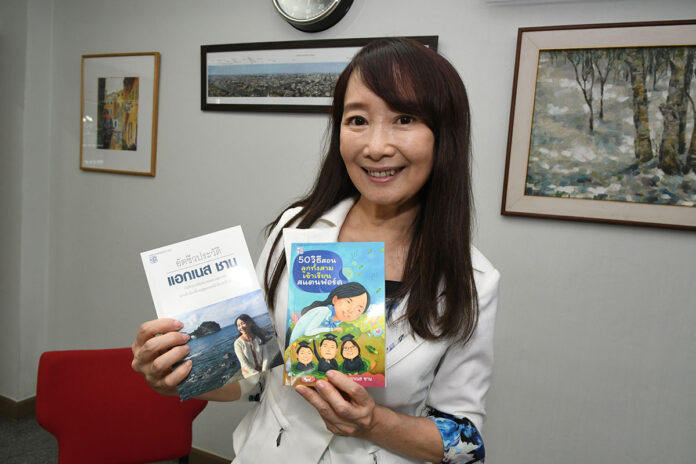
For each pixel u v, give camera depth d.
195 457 2.38
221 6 2.13
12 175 2.57
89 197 2.56
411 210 0.85
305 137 2.04
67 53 2.53
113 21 2.38
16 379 2.65
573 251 1.70
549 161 1.67
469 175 0.81
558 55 1.62
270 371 0.92
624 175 1.59
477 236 1.81
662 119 1.53
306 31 1.97
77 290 2.65
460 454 0.80
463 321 0.80
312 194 0.94
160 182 2.36
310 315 0.75
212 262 0.80
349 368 0.73
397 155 0.72
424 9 1.80
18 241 2.59
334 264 0.76
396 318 0.79
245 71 2.08
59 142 2.62
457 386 0.84
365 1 1.88
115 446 1.40
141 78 2.32
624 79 1.56
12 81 2.51
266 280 0.89
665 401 1.63
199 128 2.24
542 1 1.63
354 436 0.74
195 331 0.76
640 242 1.61
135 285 2.48
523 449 1.83
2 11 2.52
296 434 0.84
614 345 1.67
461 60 1.77
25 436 2.50
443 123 0.74
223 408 2.31
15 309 2.63
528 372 1.79
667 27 1.50
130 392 1.42
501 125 1.74
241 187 2.19
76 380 1.36
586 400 1.73
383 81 0.70
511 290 1.79
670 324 1.60
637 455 1.68
